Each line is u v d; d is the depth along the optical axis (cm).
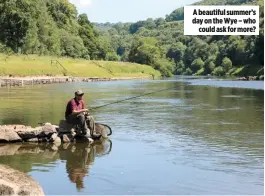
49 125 1805
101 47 18612
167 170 1324
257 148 1652
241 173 1291
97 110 3047
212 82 9425
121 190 1126
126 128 2153
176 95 4791
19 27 11269
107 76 11544
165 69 17312
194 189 1140
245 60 15838
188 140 1820
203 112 2933
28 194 985
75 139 1802
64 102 3503
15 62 9731
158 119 2531
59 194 1088
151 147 1670
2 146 1673
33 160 1445
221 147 1673
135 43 18312
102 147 1670
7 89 5678
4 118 2400
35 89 5712
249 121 2442
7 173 1097
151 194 1098
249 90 5941
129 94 4772
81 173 1283
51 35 13650
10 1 11262
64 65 11119
